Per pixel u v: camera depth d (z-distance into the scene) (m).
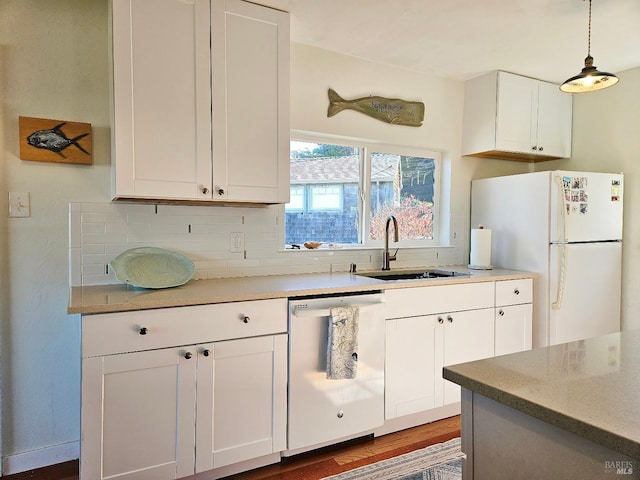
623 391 0.86
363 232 3.14
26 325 2.09
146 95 1.98
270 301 2.00
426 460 2.17
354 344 2.15
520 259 3.11
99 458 1.67
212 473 1.97
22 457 2.09
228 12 2.16
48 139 2.10
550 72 3.20
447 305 2.56
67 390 2.18
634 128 3.15
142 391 1.74
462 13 2.32
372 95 3.01
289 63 2.34
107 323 1.67
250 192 2.25
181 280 2.22
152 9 1.99
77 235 2.17
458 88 3.41
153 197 2.02
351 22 2.44
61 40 2.14
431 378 2.52
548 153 3.41
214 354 1.87
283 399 2.04
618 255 3.12
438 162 3.48
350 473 2.05
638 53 2.85
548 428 0.82
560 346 1.21
